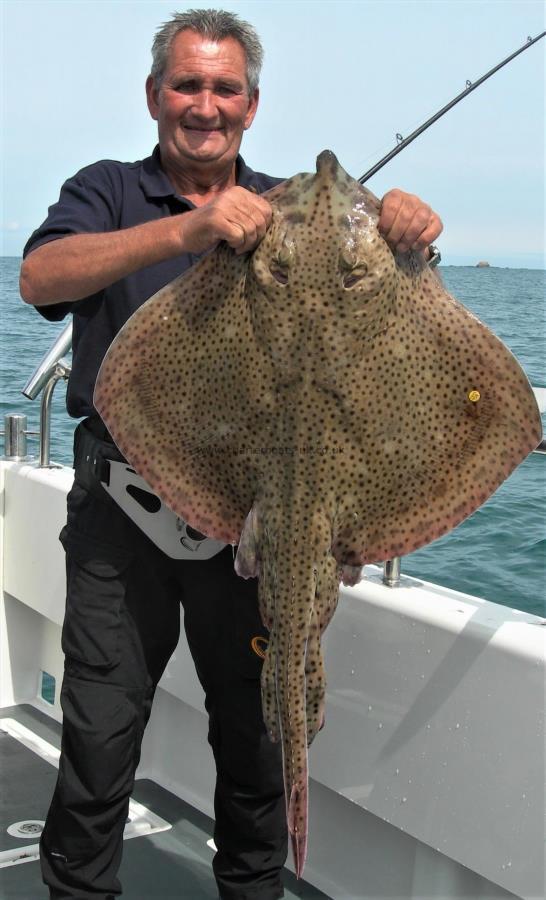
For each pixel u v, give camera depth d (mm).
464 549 5758
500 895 2457
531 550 5691
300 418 1923
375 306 1883
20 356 15555
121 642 2484
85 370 2533
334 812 2869
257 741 2535
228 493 2039
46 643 4133
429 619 2430
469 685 2342
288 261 1883
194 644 2572
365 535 1986
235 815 2594
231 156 2572
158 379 2027
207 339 1985
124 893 2902
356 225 1890
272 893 2637
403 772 2508
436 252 2016
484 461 1950
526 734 2219
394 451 1943
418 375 1927
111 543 2473
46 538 3764
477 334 1922
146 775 3582
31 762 3688
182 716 3453
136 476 2410
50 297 2266
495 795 2291
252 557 1981
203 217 1890
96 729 2445
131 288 2479
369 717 2600
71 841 2494
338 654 2688
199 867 3041
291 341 1909
